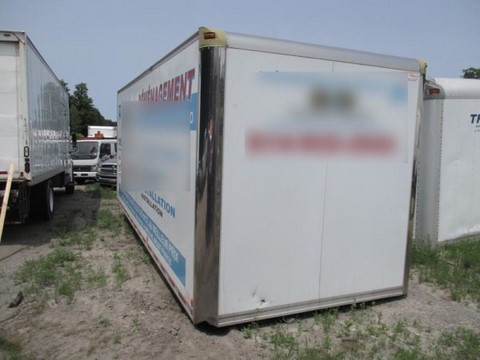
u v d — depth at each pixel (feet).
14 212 25.30
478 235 25.40
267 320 14.52
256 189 13.28
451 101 23.35
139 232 23.06
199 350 12.73
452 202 24.14
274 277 13.92
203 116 12.50
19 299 16.40
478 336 13.94
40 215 32.19
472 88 23.95
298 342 13.24
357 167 14.93
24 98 24.68
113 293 17.28
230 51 12.43
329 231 14.70
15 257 22.86
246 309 13.62
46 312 15.55
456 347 13.35
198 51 12.66
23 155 25.00
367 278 15.70
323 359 12.14
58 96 38.14
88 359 12.38
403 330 14.14
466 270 20.26
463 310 16.17
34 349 12.94
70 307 15.96
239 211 13.14
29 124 24.98
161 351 12.71
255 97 12.92
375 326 14.55
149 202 19.99
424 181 23.54
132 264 21.15
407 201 16.10
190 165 13.61
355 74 14.52
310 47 13.62
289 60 13.30
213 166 12.59
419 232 23.86
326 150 14.26
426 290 18.07
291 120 13.52
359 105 14.70
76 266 20.79
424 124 23.44
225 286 13.24
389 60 15.10
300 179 13.93
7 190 23.95
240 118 12.79
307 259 14.39
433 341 13.70
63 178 44.34
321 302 14.88
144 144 21.04
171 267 15.99
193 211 13.30
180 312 15.31
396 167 15.70
